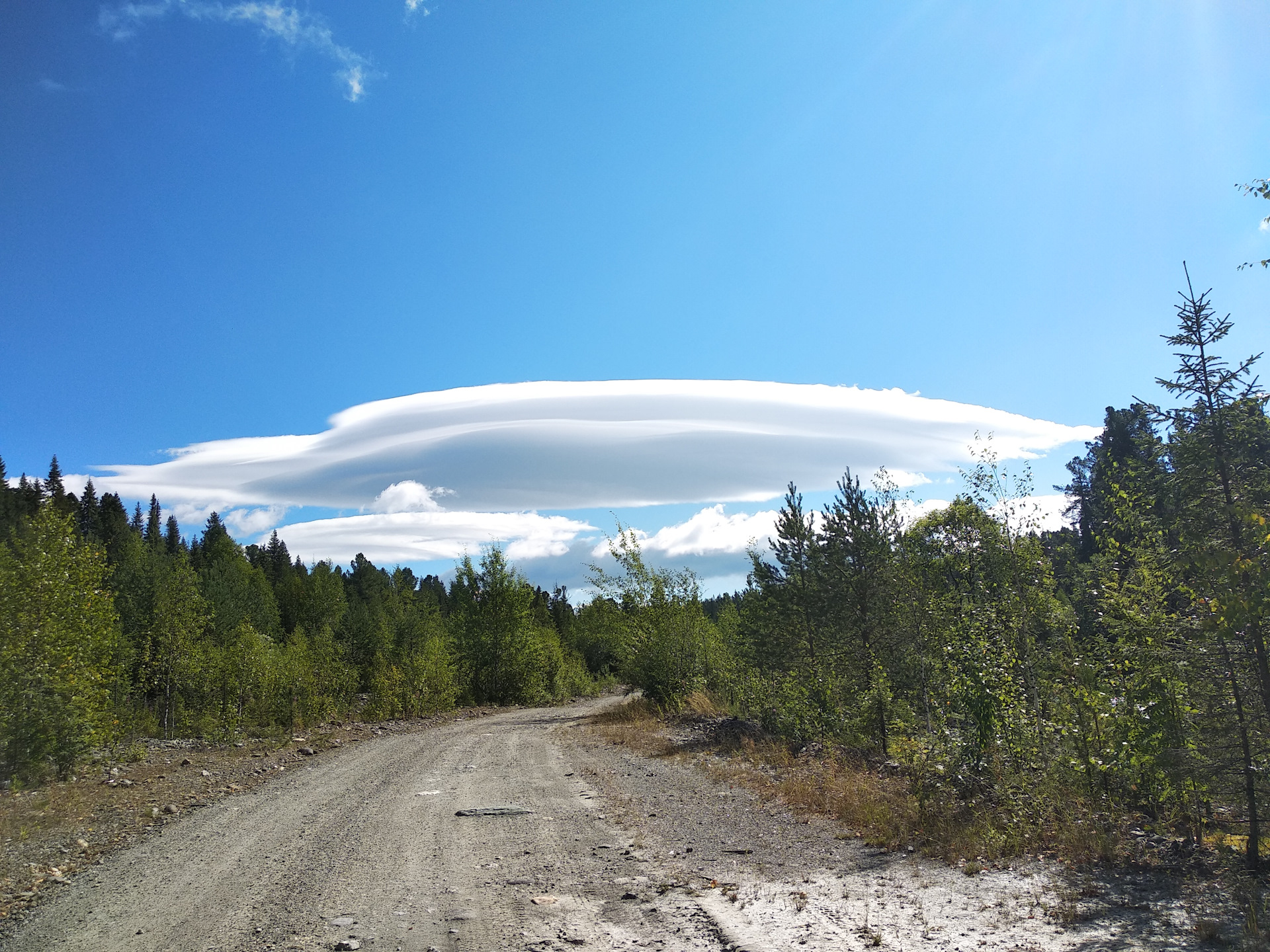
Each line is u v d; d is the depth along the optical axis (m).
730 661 25.75
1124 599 7.46
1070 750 8.70
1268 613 5.69
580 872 7.06
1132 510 7.51
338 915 5.98
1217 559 5.92
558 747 17.38
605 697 52.31
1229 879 5.89
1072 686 8.97
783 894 6.20
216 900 6.48
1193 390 6.56
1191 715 6.80
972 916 5.47
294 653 28.08
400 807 10.36
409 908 6.12
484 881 6.82
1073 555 12.26
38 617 14.56
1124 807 8.07
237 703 25.16
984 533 12.87
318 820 9.74
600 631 31.36
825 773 11.57
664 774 13.10
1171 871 6.24
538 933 5.46
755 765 13.29
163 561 40.09
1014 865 6.70
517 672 41.38
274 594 75.56
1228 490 6.29
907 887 6.25
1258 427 6.20
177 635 27.12
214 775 13.82
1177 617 7.02
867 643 17.16
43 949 5.47
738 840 8.23
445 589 113.88
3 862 7.89
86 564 16.48
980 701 9.41
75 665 14.91
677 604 26.53
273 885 6.89
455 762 14.90
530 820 9.40
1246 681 6.44
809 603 19.91
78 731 13.88
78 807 10.66
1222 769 6.40
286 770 14.79
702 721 20.92
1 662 13.30
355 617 60.19
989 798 8.53
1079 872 6.36
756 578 22.17
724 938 5.18
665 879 6.75
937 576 15.69
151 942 5.52
